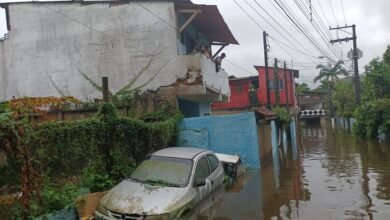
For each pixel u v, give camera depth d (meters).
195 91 15.89
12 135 6.61
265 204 9.41
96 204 8.37
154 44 16.45
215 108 38.28
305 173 14.17
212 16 17.56
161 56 16.34
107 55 16.75
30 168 6.88
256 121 15.97
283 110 26.27
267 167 16.00
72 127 8.95
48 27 17.17
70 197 8.11
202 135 15.13
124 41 16.67
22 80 17.19
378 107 26.48
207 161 10.09
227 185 11.82
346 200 9.59
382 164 15.58
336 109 61.91
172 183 8.55
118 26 16.75
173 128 14.58
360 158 17.89
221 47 22.78
